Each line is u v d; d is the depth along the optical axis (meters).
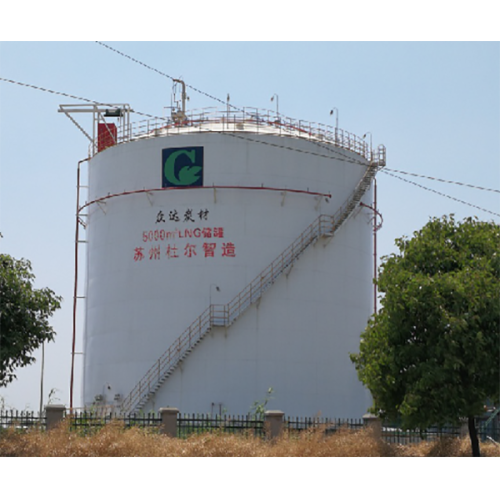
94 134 54.28
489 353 31.84
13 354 32.38
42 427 36.50
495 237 34.62
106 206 51.22
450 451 36.72
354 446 34.59
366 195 53.50
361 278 52.12
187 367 47.22
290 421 42.62
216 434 34.00
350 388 49.78
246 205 48.81
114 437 32.00
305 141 50.59
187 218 48.62
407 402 32.03
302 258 49.28
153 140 50.03
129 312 48.91
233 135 49.25
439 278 32.50
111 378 48.94
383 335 33.75
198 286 47.94
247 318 47.78
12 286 33.09
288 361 47.94
